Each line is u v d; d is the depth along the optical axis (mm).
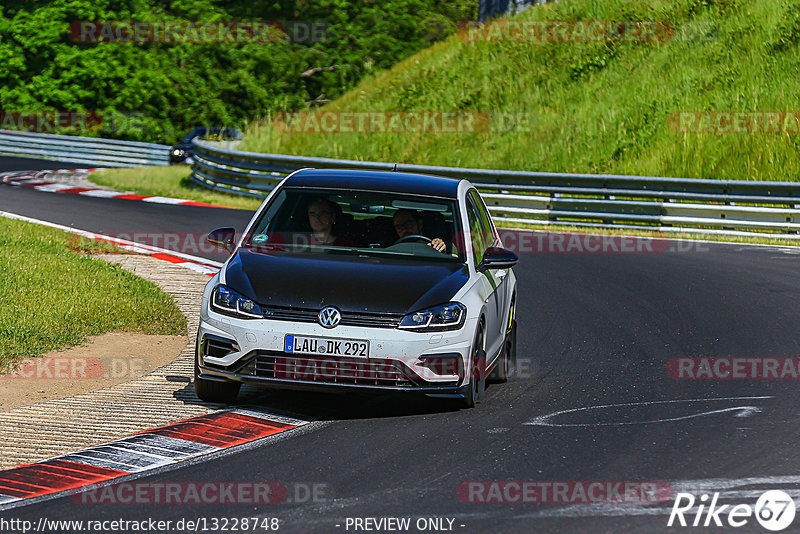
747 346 35844
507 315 31219
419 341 24922
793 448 22953
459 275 27094
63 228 64500
